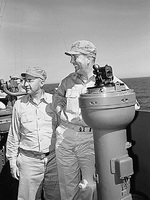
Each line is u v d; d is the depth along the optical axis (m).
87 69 1.99
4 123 2.74
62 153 2.11
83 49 1.93
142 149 2.02
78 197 2.20
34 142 2.36
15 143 2.43
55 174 2.44
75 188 2.17
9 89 3.01
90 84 2.03
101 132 1.67
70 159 2.11
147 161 1.99
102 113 1.58
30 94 2.34
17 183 2.79
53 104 2.26
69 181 2.15
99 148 1.69
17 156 2.45
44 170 2.41
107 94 1.57
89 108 1.60
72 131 2.06
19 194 2.43
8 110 2.83
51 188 2.48
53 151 2.41
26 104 2.37
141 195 2.07
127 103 1.60
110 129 1.64
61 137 2.10
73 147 2.07
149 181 1.99
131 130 2.10
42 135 2.36
